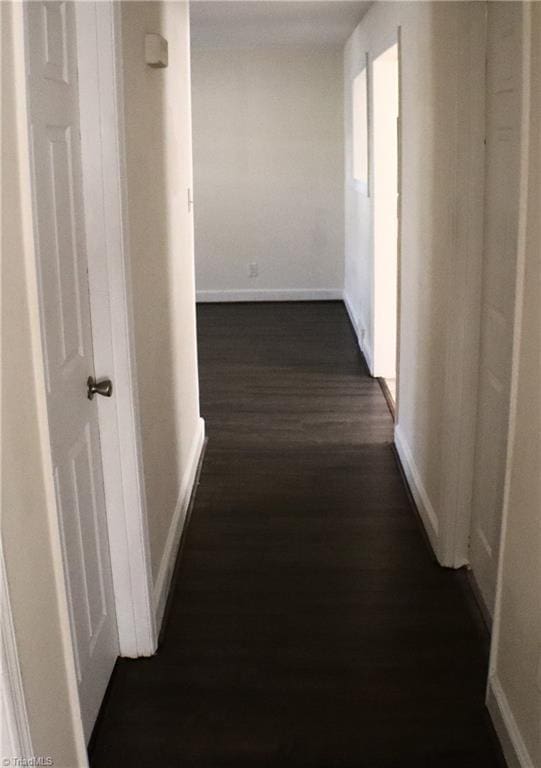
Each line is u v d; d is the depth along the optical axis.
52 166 1.98
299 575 3.17
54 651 1.58
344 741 2.29
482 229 2.83
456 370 2.98
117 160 2.26
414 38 3.71
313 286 8.34
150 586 2.64
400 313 4.25
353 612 2.92
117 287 2.33
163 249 3.19
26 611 1.43
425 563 3.25
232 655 2.68
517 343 2.08
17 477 1.39
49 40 1.95
